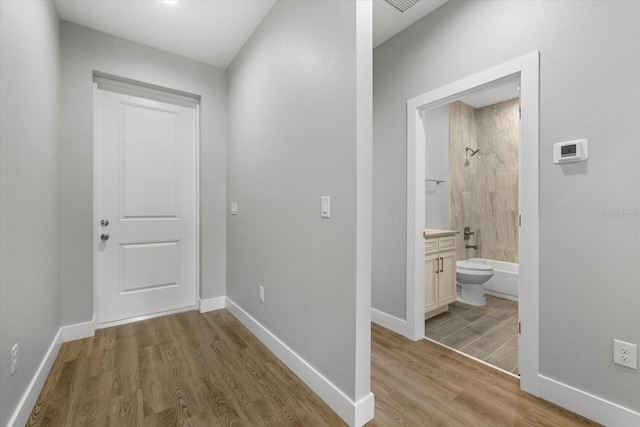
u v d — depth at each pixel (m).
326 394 1.60
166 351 2.16
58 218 2.21
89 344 2.26
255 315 2.47
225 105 3.12
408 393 1.68
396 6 2.18
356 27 1.43
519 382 1.79
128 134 2.72
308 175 1.78
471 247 4.23
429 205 3.67
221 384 1.77
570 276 1.53
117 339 2.35
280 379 1.83
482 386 1.75
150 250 2.86
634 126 1.33
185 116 3.02
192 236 3.08
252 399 1.63
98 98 2.58
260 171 2.38
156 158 2.87
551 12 1.59
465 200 4.22
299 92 1.86
